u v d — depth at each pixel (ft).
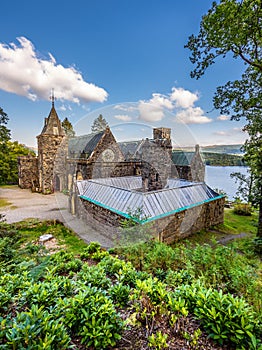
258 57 19.31
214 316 4.90
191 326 5.34
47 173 52.44
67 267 11.01
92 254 14.26
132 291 7.59
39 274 8.96
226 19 16.10
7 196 49.52
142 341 4.95
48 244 20.90
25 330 3.95
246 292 6.76
